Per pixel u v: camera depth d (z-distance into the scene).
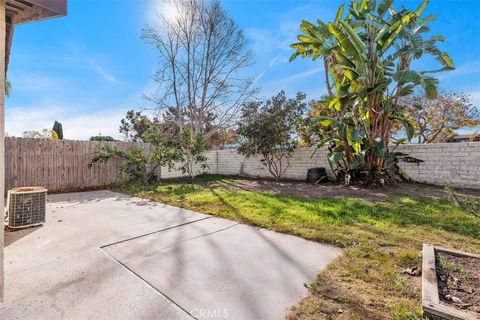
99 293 1.99
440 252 2.52
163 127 12.74
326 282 2.13
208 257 2.66
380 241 3.01
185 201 5.57
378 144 6.77
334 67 7.18
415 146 7.70
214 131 13.64
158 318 1.70
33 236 3.32
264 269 2.39
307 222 3.77
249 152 9.63
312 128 8.75
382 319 1.66
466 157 6.93
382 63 6.83
